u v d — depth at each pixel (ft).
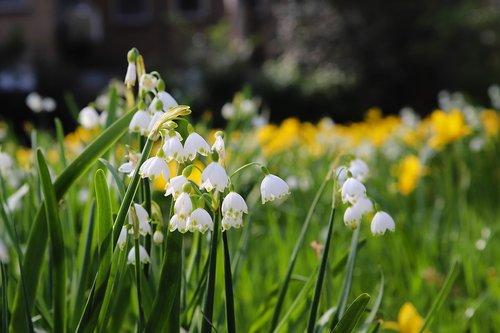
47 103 16.96
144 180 6.74
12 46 77.56
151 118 6.70
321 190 7.70
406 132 25.54
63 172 6.94
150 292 6.89
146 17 97.60
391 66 77.15
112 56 96.48
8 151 16.14
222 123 68.44
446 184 19.13
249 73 71.67
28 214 9.87
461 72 75.77
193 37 82.99
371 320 7.42
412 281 12.05
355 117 74.43
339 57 78.54
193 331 7.68
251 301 10.85
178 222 5.76
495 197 20.34
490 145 21.30
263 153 19.66
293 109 71.00
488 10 76.02
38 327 7.85
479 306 11.30
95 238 7.55
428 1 76.33
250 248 12.95
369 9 77.61
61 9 96.17
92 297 6.44
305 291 7.79
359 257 13.48
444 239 15.15
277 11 82.33
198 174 10.15
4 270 6.78
